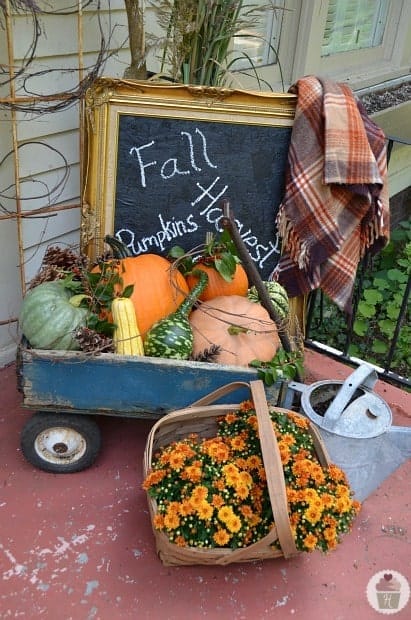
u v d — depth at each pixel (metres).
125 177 1.97
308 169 1.96
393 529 1.82
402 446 1.77
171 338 1.76
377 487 1.90
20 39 1.95
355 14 3.75
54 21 2.02
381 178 1.99
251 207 2.09
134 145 1.94
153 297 1.84
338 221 2.01
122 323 1.72
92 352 1.65
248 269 1.71
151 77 2.06
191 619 1.54
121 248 1.92
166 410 1.78
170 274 1.88
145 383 1.72
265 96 1.94
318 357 2.56
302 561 1.70
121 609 1.54
